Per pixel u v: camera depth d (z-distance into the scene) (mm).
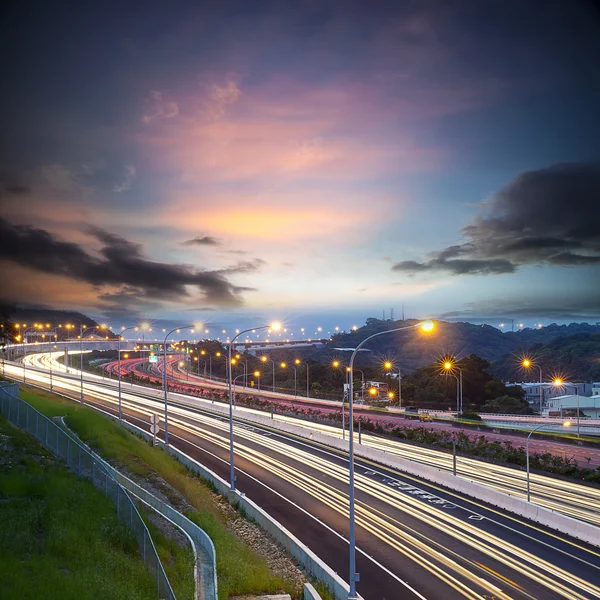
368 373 178125
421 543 42000
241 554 37344
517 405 134500
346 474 63250
